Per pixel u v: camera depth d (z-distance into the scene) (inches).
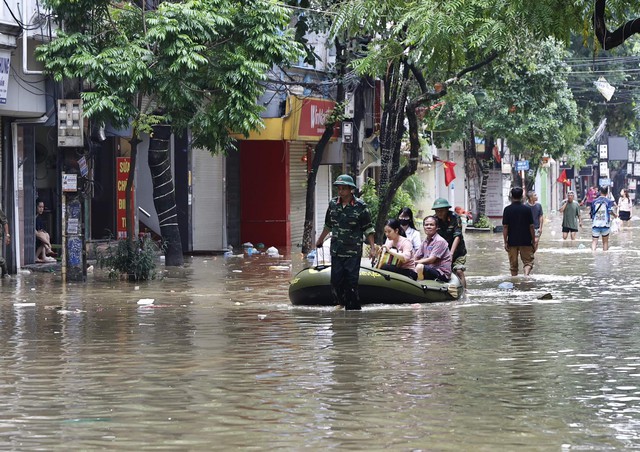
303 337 642.2
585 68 2933.1
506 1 633.6
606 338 631.2
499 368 515.8
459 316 759.1
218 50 1181.1
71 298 927.7
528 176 3093.0
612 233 2313.0
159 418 400.2
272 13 1178.6
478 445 354.3
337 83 1535.4
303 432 375.2
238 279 1139.9
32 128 1286.9
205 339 635.5
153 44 1147.3
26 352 583.8
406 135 2137.1
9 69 1144.8
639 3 657.0
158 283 1091.9
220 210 1688.0
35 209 1312.7
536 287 1023.6
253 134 1667.1
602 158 3740.2
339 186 807.1
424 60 720.3
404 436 368.2
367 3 718.5
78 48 1104.8
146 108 1278.3
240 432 375.6
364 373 502.0
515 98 2112.5
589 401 430.0
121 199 1461.6
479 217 2551.7
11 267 1234.0
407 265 884.6
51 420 397.4
